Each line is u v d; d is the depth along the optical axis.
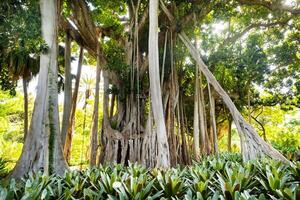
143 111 12.29
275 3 11.90
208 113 15.36
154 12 8.60
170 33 11.45
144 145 10.75
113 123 12.44
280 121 23.81
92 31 12.25
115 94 12.84
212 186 4.52
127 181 4.16
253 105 18.39
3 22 7.20
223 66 14.97
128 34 12.79
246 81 15.83
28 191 3.68
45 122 8.11
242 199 3.28
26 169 7.66
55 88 8.48
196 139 11.62
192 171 5.45
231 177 4.40
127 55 12.53
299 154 10.38
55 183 4.82
